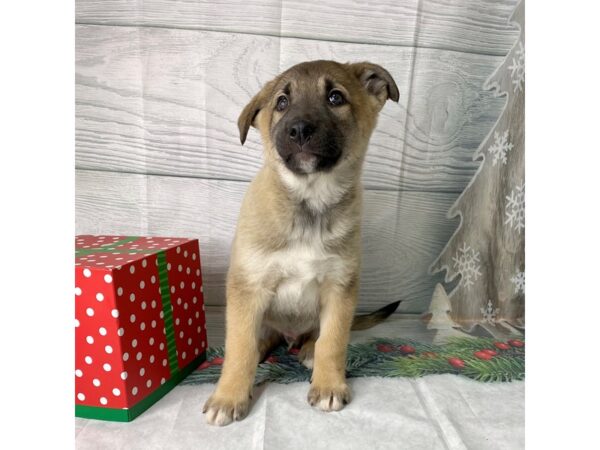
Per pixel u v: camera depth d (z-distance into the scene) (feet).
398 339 1.89
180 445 1.19
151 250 1.47
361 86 1.63
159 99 2.00
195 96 2.01
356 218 1.57
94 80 1.96
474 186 2.01
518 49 1.92
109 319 1.24
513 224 2.01
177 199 2.08
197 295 1.69
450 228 2.16
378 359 1.69
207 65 1.98
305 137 1.39
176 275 1.54
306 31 1.98
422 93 2.05
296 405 1.39
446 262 2.09
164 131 2.02
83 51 1.93
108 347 1.25
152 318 1.40
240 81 2.01
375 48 2.01
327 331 1.53
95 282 1.23
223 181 2.08
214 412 1.30
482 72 2.05
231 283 1.50
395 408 1.38
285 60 2.00
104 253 1.42
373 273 2.18
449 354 1.74
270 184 1.51
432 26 2.00
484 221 2.02
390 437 1.24
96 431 1.25
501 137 1.96
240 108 2.03
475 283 2.06
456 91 2.05
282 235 1.47
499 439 1.23
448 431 1.26
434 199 2.14
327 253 1.50
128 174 2.05
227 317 1.50
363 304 2.21
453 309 2.08
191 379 1.57
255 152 2.06
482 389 1.49
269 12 1.96
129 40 1.94
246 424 1.30
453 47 2.02
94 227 2.07
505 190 1.99
